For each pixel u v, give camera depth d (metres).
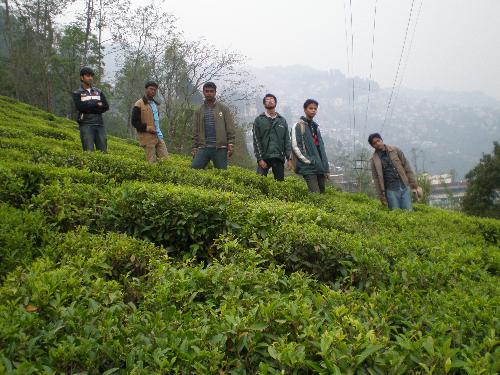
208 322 2.83
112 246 4.02
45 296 2.77
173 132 28.84
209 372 2.36
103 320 2.71
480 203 39.25
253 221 5.01
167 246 5.11
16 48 38.44
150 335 2.63
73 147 11.84
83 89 9.90
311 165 9.71
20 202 5.62
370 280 3.99
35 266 3.28
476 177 40.22
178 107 29.66
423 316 3.06
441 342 2.70
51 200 5.15
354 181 57.19
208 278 3.38
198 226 5.03
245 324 2.68
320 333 2.67
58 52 38.88
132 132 34.53
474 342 2.75
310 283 3.98
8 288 2.90
